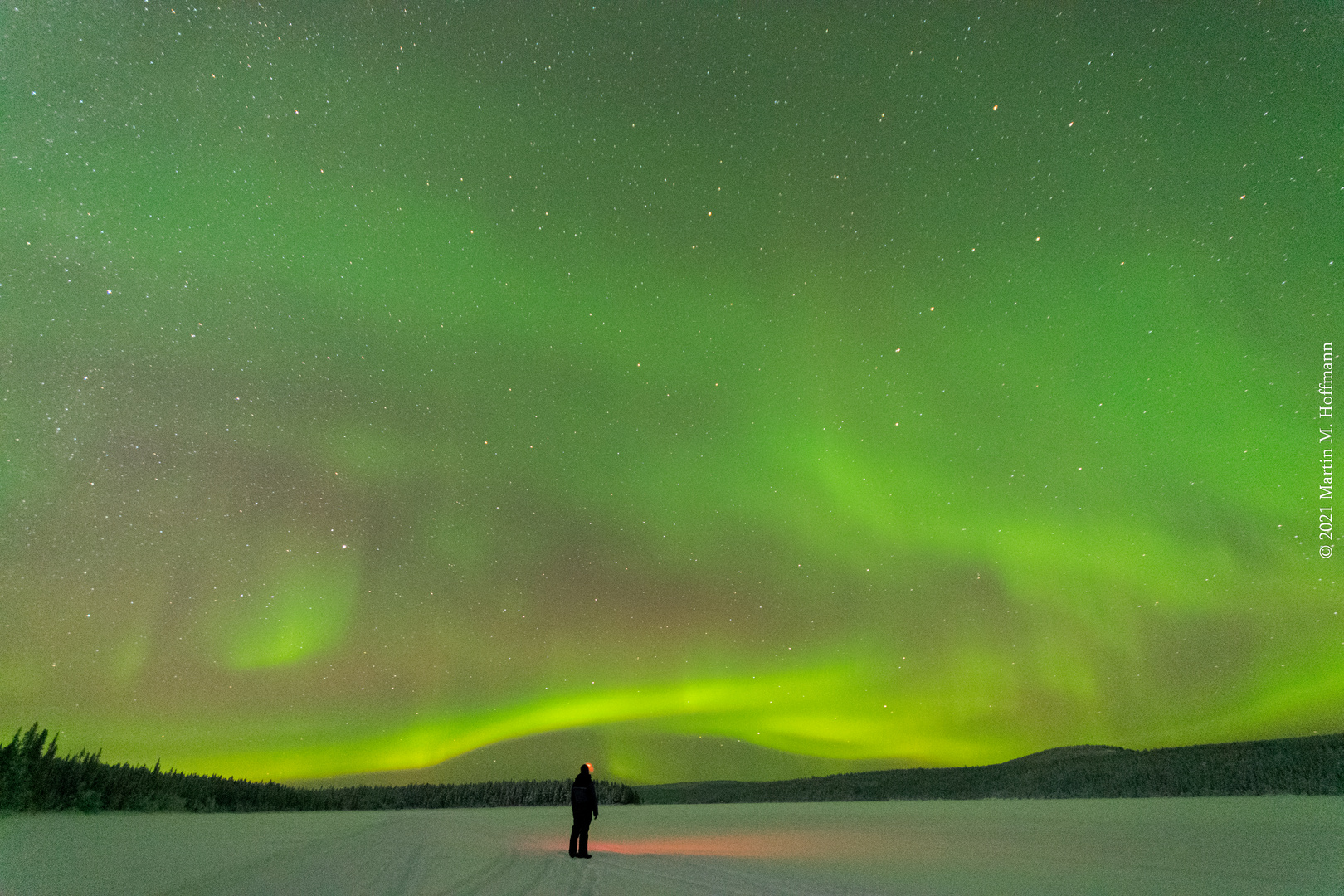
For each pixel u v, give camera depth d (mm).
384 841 16828
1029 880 10547
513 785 57406
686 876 10859
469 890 9125
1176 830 18344
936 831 20375
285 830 20281
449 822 26734
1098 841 16266
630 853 14828
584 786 14023
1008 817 26266
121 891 8852
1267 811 24484
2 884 9500
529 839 18516
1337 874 10859
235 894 8578
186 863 11836
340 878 10195
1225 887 9789
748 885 9938
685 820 29172
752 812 36031
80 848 14039
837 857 13867
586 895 8836
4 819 21344
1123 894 9250
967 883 10328
